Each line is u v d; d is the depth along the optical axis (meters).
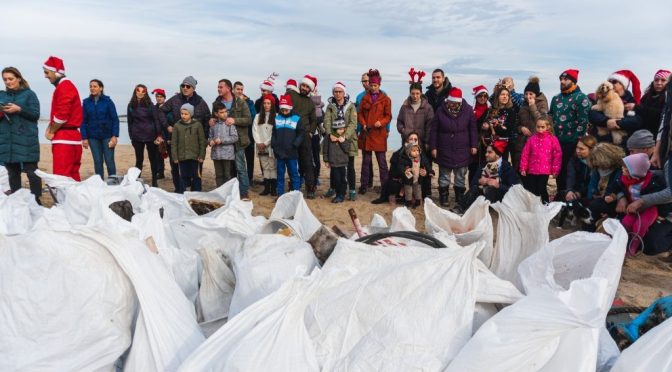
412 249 2.75
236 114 8.61
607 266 2.67
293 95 8.50
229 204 4.19
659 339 2.29
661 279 5.35
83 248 2.43
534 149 7.27
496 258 3.44
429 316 2.40
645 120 6.77
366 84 9.41
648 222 5.41
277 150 8.30
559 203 3.42
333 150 8.30
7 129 7.11
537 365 2.21
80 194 3.82
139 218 3.27
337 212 7.87
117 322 2.44
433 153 8.05
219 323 2.81
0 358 2.29
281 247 3.02
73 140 7.50
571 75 7.42
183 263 3.32
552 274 2.86
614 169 5.85
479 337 2.22
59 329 2.34
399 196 8.53
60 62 7.37
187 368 2.19
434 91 8.70
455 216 3.64
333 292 2.52
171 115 9.20
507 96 7.68
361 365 2.30
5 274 2.35
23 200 4.16
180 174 8.78
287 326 2.23
